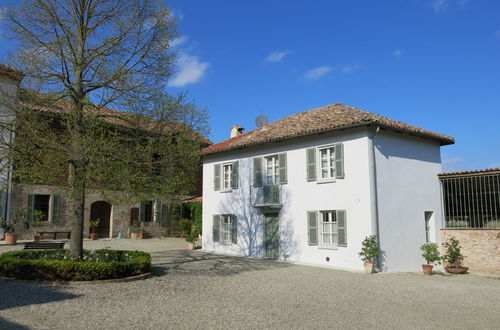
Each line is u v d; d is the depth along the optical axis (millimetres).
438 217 16562
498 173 14594
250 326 6680
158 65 11922
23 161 10148
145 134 11891
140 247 19719
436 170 17047
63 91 10805
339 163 14945
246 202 18578
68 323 6441
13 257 10805
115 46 11297
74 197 10453
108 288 9266
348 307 8367
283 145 17188
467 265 14766
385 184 14578
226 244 19297
